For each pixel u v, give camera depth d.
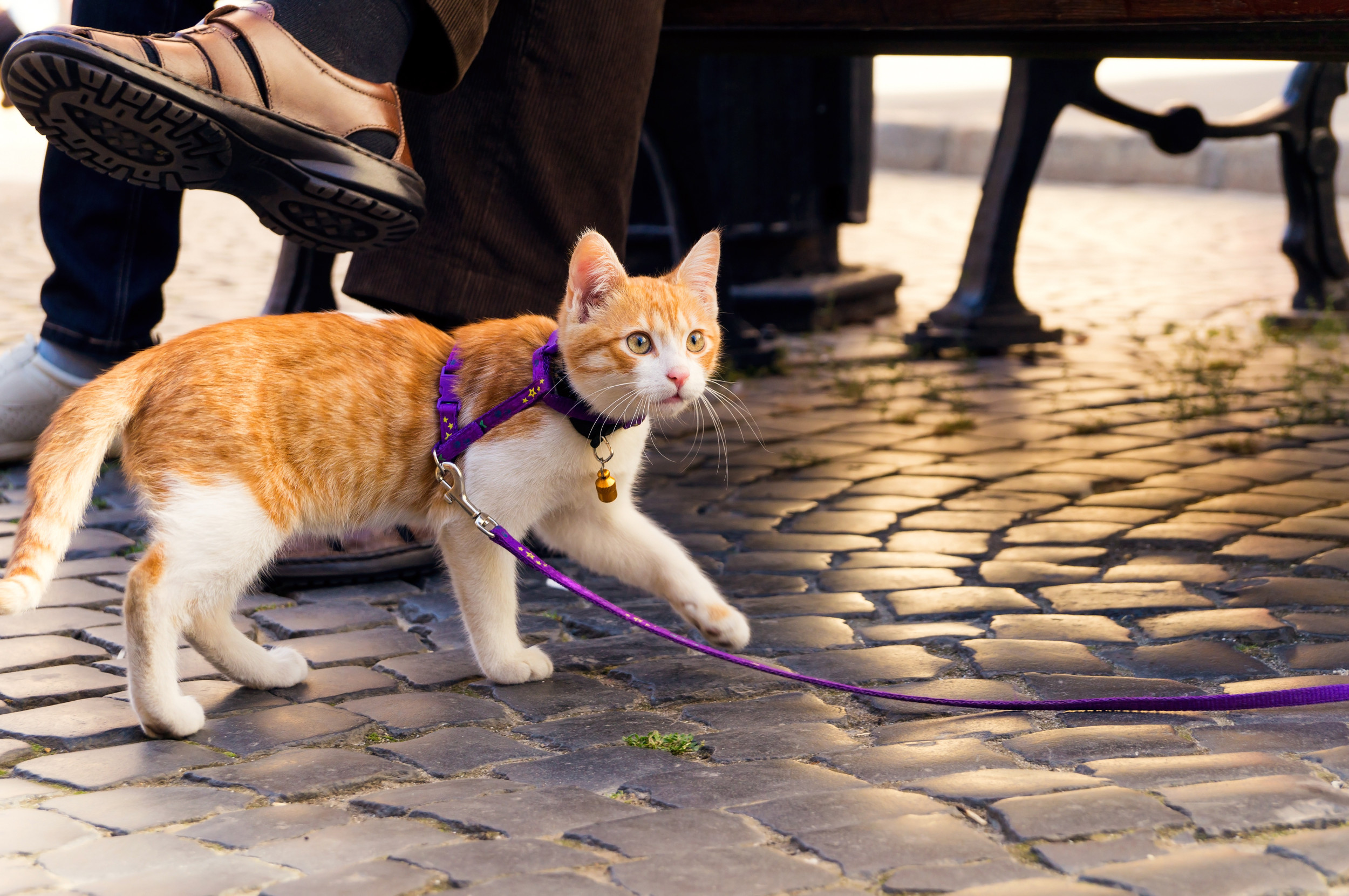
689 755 2.63
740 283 7.88
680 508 4.59
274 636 3.45
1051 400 6.11
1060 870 2.04
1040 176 16.94
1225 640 3.22
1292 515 4.24
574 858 2.14
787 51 4.92
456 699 2.98
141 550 4.04
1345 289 7.87
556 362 2.96
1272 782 2.30
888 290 8.45
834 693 2.99
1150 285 9.49
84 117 2.64
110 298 4.66
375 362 2.94
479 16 3.14
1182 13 3.46
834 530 4.29
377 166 2.89
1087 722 2.72
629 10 3.53
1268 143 14.77
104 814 2.36
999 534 4.21
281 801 2.44
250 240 10.62
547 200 3.54
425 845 2.21
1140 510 4.38
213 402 2.72
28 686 2.99
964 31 4.16
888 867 2.08
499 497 2.94
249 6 2.87
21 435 4.82
